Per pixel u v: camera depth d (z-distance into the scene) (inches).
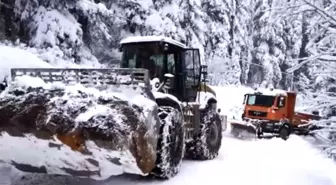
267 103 614.9
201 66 312.0
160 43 272.8
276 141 500.4
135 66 282.4
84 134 173.6
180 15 776.3
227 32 1021.8
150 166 187.8
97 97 187.5
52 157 190.1
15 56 437.4
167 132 219.0
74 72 207.5
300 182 254.5
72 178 220.4
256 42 1258.0
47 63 493.7
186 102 291.6
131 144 174.4
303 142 504.7
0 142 193.0
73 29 595.8
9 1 581.3
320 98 196.5
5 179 208.1
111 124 173.6
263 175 259.4
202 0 997.8
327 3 192.9
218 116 332.8
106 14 654.5
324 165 364.8
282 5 194.7
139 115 182.7
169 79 275.9
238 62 1106.7
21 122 183.6
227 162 303.1
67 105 182.9
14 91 197.6
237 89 1076.5
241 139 510.9
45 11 587.8
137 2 721.0
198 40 859.4
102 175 192.2
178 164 240.5
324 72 196.4
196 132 297.3
